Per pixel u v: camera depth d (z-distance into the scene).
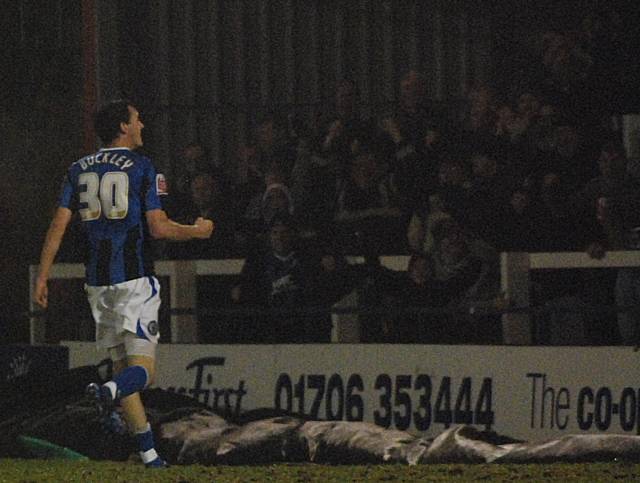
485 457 27.25
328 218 35.81
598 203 32.28
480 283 32.78
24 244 43.66
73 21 43.19
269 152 37.69
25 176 43.84
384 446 28.59
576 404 30.00
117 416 24.98
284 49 40.72
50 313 36.22
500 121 34.06
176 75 41.16
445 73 39.56
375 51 40.19
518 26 38.62
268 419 30.44
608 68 34.25
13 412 33.50
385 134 36.06
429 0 39.53
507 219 33.28
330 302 34.28
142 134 41.12
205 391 33.44
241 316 35.81
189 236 24.59
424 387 31.47
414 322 33.69
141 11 41.03
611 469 24.33
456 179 33.75
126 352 24.77
